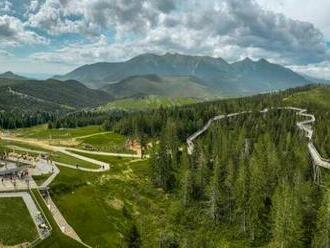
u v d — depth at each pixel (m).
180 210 139.50
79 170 162.00
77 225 119.12
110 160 190.25
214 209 132.25
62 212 123.06
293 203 111.38
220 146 188.50
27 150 191.62
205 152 177.00
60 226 114.56
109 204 139.75
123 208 138.12
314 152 181.50
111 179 160.00
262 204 127.00
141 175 171.00
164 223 133.50
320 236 109.44
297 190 123.56
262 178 130.88
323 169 165.00
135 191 155.38
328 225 107.75
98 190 147.00
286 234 108.38
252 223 123.12
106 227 123.31
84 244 109.06
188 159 167.38
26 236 102.56
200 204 140.88
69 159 182.12
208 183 148.38
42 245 100.81
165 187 159.62
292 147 195.25
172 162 176.62
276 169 142.25
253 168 134.75
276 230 110.12
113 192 149.38
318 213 115.56
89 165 175.50
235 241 121.62
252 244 119.19
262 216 126.12
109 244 114.25
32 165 155.00
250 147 194.25
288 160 159.50
